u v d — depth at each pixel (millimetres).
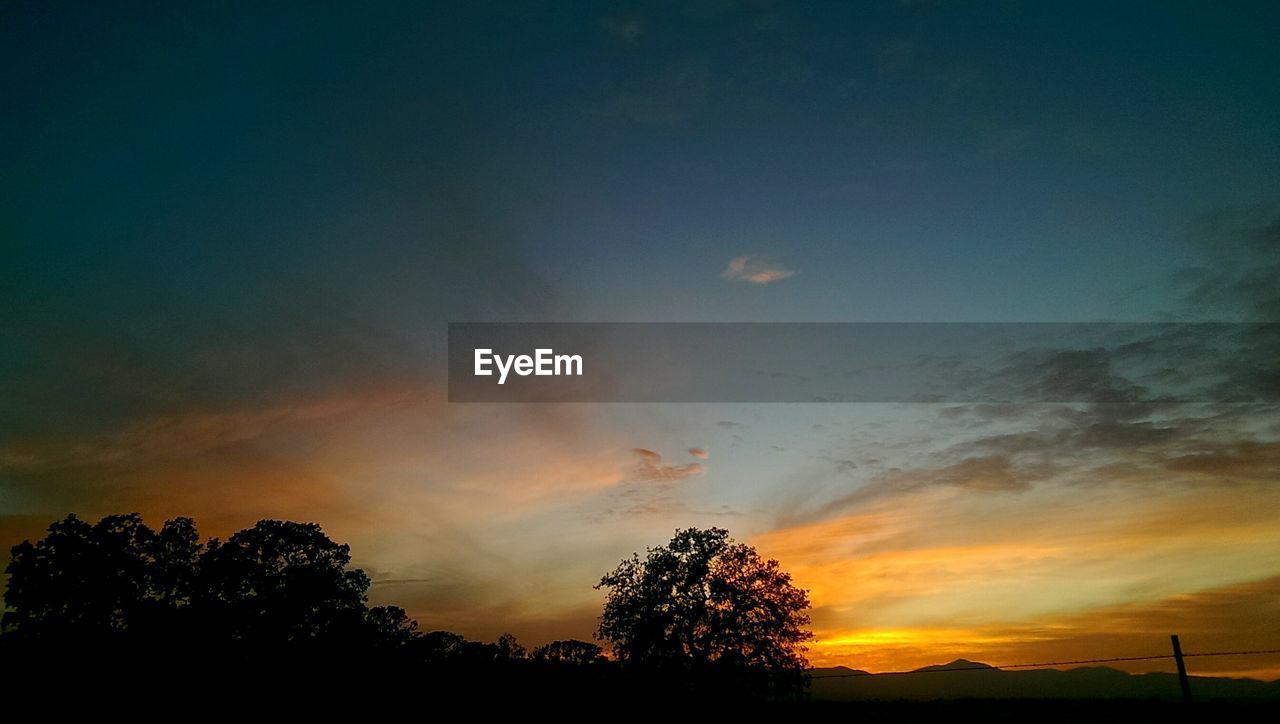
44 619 32406
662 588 38125
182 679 34719
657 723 36500
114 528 34469
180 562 36375
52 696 31875
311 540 39844
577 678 41219
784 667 36344
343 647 39562
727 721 36031
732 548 38781
